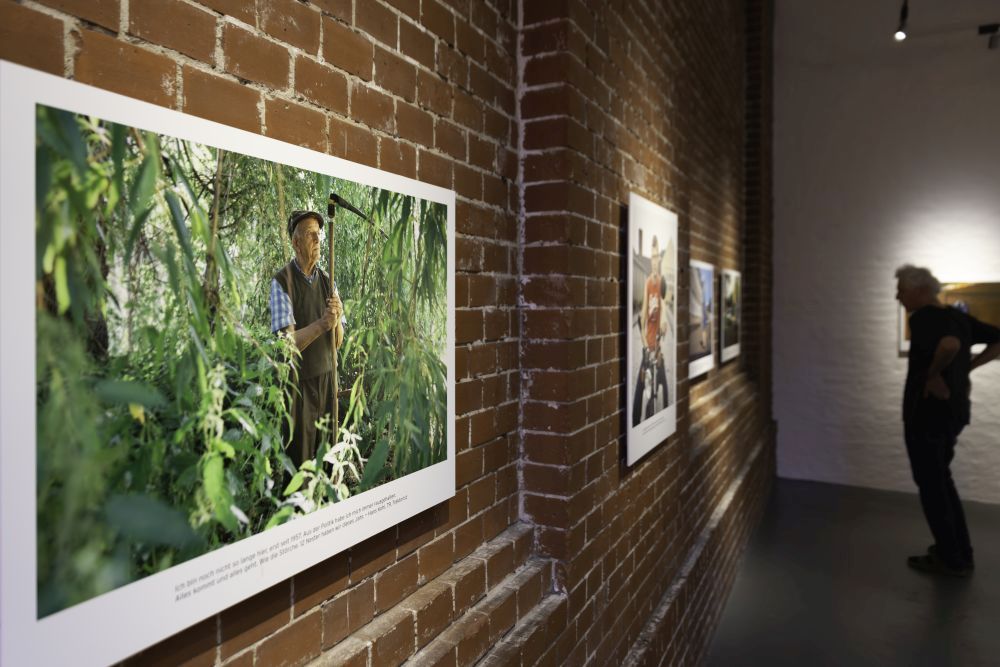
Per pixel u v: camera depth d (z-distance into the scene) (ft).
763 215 19.17
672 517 9.41
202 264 2.88
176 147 2.76
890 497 19.12
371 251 3.97
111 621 2.52
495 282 5.69
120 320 2.54
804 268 20.83
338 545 3.70
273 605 3.43
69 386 2.36
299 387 3.43
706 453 11.64
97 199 2.45
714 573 11.45
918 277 14.17
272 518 3.25
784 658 10.44
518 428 6.13
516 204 6.04
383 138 4.24
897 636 11.05
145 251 2.63
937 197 19.27
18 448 2.21
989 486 18.75
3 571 2.17
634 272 7.50
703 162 13.11
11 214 2.18
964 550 13.64
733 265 16.87
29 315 2.23
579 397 6.21
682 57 9.91
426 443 4.51
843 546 15.29
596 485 6.65
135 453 2.60
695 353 12.06
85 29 2.56
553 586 6.03
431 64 4.75
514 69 6.01
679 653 9.14
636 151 7.80
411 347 4.35
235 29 3.19
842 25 20.04
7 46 2.32
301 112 3.58
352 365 3.82
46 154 2.28
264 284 3.21
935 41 19.12
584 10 6.25
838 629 11.33
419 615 4.39
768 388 20.47
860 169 20.08
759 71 18.60
